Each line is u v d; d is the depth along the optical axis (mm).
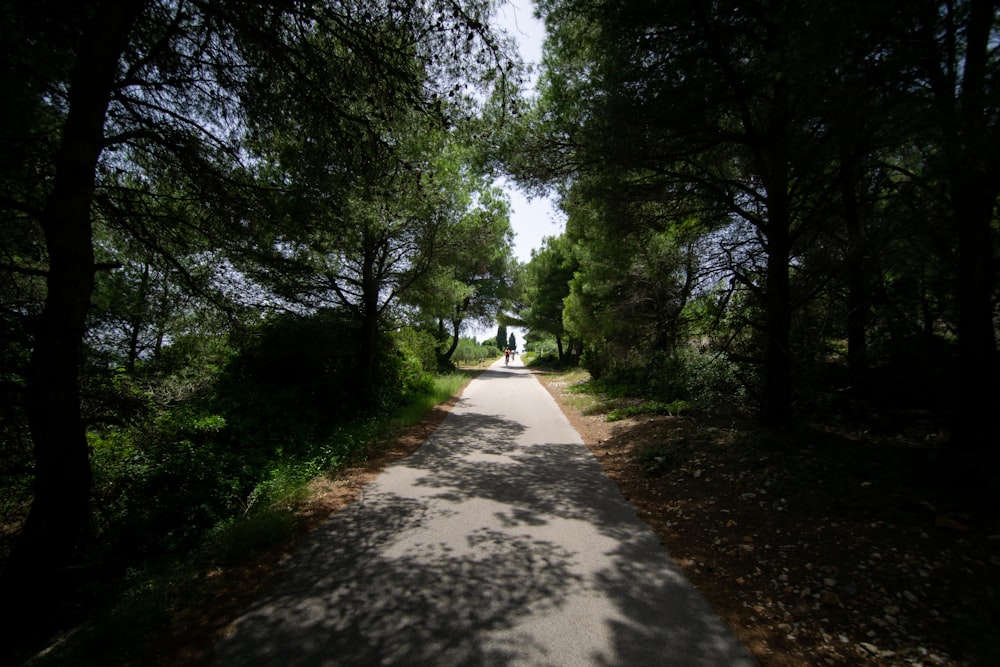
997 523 4012
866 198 6867
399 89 5367
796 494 5250
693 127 7078
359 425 10641
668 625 3195
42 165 5031
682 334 13383
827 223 7652
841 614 3281
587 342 20469
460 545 4535
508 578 3861
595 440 9898
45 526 4258
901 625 3102
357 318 12820
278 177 6652
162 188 6480
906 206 6223
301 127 5996
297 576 3898
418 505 5734
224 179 5875
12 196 5105
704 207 8461
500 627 3148
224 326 8094
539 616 3289
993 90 3707
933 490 4719
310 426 9531
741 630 3152
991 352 5441
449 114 5855
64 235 4336
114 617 3236
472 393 19141
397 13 4828
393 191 6828
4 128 4434
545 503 5844
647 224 9117
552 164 8305
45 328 4316
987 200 4996
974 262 5434
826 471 5605
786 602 3484
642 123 6922
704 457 6977
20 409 5238
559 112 7820
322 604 3449
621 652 2891
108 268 4758
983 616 3039
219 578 3885
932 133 4406
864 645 2951
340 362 12211
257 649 2912
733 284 9023
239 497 6039
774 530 4648
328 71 5371
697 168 8148
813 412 8906
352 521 5176
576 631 3111
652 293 14148
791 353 7773
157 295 7570
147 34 5223
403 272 12859
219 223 6527
